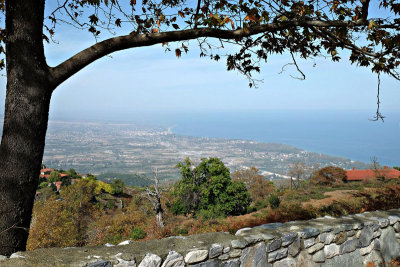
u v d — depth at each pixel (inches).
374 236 203.3
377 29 148.6
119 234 1176.2
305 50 187.2
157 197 1146.0
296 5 158.1
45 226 1112.8
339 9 166.1
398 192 399.9
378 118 166.2
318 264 173.0
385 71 167.3
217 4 147.6
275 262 155.8
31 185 111.8
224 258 137.5
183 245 131.9
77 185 1802.4
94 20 161.5
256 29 133.5
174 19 158.7
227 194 1299.2
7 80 110.2
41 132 112.9
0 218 106.7
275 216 297.3
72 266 102.5
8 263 96.8
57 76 113.8
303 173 1620.3
